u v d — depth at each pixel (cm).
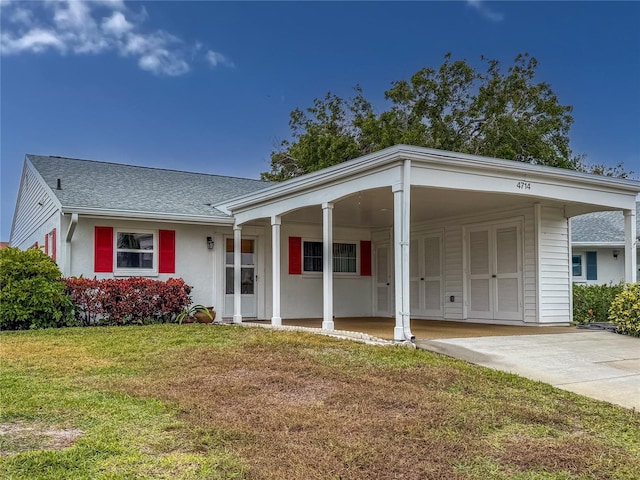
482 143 2312
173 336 914
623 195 1014
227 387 565
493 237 1194
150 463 354
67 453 369
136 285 1135
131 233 1212
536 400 521
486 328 1030
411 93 2395
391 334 915
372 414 471
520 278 1130
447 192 959
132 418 455
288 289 1402
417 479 337
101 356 744
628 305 926
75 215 1094
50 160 1516
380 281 1505
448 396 526
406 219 757
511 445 399
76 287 1079
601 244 1673
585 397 537
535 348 767
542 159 2230
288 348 780
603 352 754
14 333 949
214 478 331
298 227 1431
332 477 336
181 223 1259
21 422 446
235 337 902
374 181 817
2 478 326
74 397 523
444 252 1318
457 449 388
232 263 1356
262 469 347
